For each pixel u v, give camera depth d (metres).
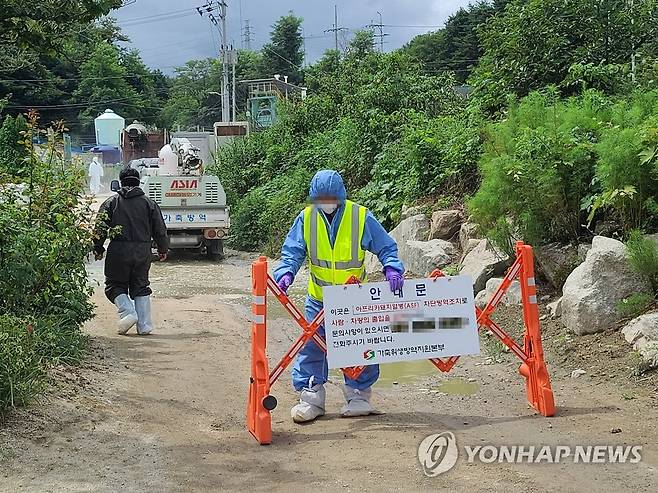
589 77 13.88
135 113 74.69
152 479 5.28
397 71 20.42
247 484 5.21
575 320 8.43
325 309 6.29
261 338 6.34
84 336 9.16
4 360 6.28
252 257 20.23
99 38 11.66
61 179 9.34
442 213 13.55
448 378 8.10
